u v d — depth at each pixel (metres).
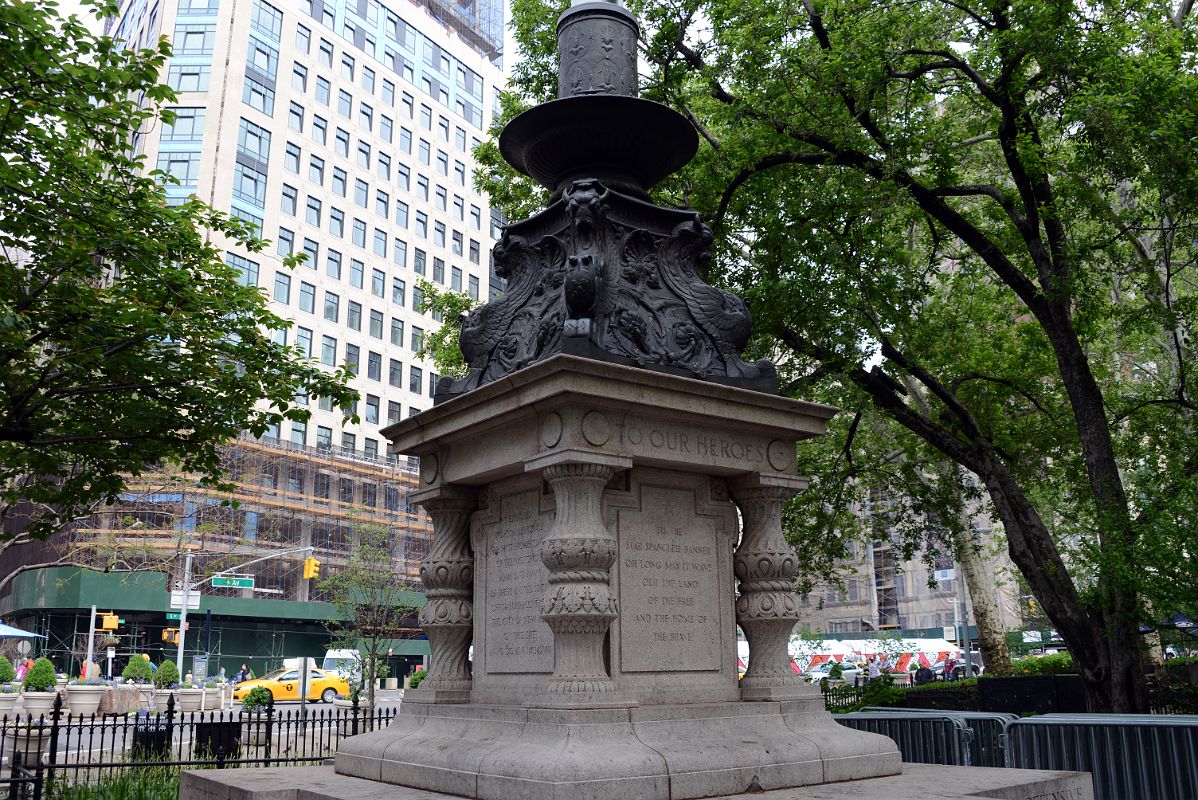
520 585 6.89
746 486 7.15
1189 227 14.77
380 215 70.56
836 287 15.21
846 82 14.13
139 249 12.60
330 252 66.19
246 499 54.00
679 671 6.59
